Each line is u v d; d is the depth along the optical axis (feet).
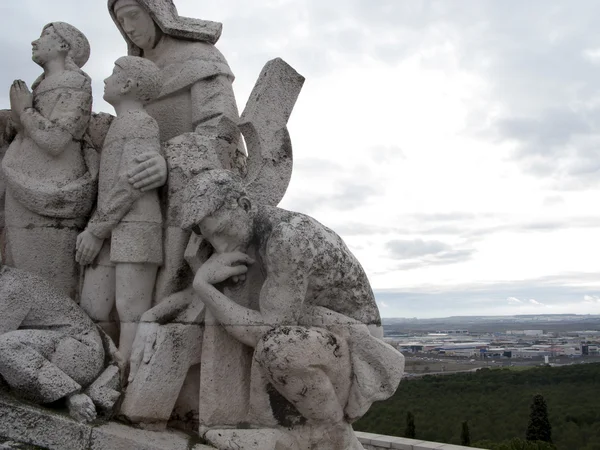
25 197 11.42
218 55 13.80
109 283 11.37
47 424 8.98
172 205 11.37
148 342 10.34
